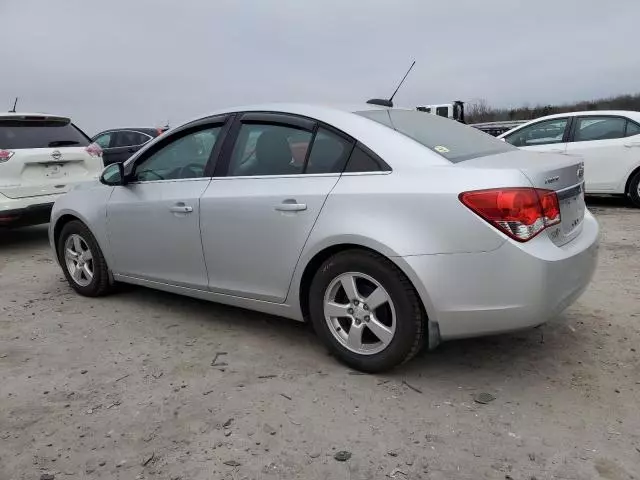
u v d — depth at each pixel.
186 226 3.99
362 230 3.11
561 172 3.13
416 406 2.98
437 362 3.48
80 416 2.97
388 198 3.07
